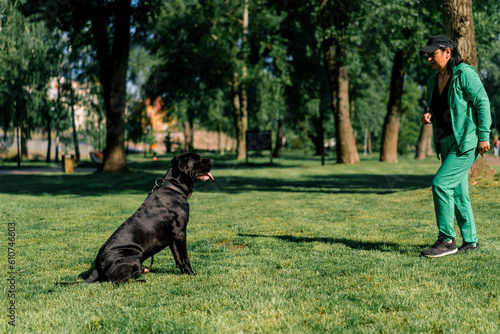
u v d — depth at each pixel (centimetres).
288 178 1836
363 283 357
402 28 1814
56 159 3366
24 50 1914
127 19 1897
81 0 1652
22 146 3975
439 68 429
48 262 470
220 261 454
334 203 970
